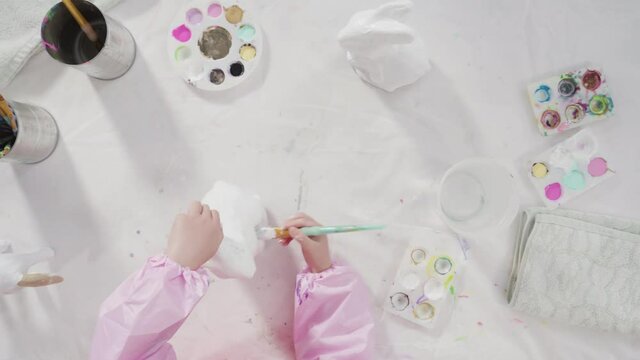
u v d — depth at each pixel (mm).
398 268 864
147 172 871
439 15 873
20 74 863
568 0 872
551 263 833
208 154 874
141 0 868
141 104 872
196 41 856
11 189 865
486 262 866
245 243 746
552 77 864
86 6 787
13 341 853
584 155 859
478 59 867
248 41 860
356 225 850
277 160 874
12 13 848
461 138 874
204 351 860
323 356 777
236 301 866
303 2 874
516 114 874
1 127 784
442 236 864
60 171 866
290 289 868
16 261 779
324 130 875
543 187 860
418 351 860
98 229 865
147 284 690
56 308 856
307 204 872
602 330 854
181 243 705
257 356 861
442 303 858
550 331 862
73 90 868
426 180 871
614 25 865
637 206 863
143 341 687
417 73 817
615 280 826
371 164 873
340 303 790
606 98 858
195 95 874
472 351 861
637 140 867
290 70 872
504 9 866
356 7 872
